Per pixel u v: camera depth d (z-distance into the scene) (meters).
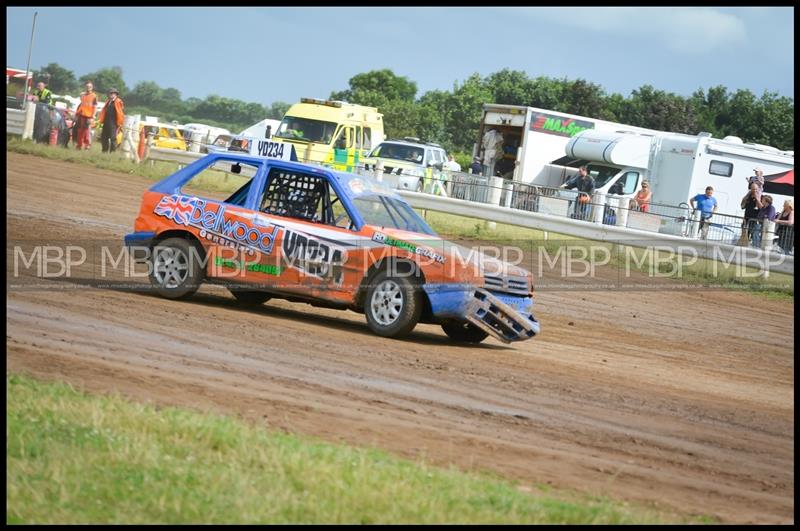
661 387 22.70
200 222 25.44
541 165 63.84
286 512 10.88
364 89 169.25
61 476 11.37
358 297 24.23
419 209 54.94
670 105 139.88
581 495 12.97
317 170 25.02
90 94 73.00
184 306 24.94
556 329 30.38
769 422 20.12
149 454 12.22
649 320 34.34
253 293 27.47
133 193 54.69
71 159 66.44
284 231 24.69
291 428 14.63
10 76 80.25
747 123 145.62
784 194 59.44
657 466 15.33
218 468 12.07
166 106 199.88
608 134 61.50
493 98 148.12
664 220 47.88
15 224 38.22
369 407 16.77
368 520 10.82
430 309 24.19
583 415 18.44
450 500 11.64
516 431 16.45
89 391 15.22
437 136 148.75
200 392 16.22
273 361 19.56
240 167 25.67
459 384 19.81
